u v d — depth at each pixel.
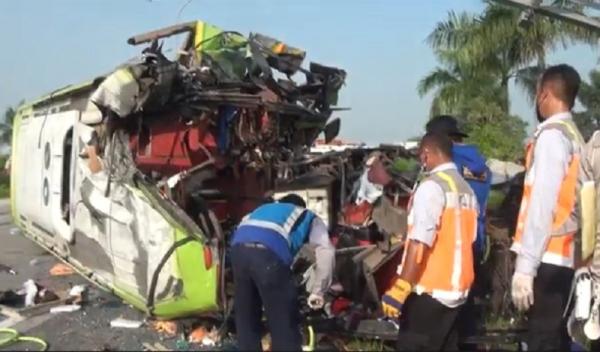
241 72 7.77
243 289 5.29
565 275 4.55
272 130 7.97
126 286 7.23
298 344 5.25
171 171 7.56
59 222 9.20
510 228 6.92
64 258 9.48
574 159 4.50
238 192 8.23
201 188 7.72
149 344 6.51
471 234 4.92
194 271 6.16
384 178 7.43
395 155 8.37
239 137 7.80
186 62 7.80
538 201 4.38
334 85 8.53
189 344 6.48
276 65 8.15
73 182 8.50
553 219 4.44
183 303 6.30
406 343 4.94
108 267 7.67
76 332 6.97
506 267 6.65
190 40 7.88
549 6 9.00
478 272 5.84
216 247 6.13
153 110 7.33
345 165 8.11
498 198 7.16
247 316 5.33
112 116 7.42
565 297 4.63
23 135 12.07
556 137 4.43
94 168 7.84
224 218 8.16
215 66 7.56
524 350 5.75
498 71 23.02
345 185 7.95
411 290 4.84
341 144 9.62
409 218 4.91
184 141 7.59
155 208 6.60
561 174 4.40
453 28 23.48
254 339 5.34
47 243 10.57
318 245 5.56
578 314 4.89
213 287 6.06
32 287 8.32
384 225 6.96
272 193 7.96
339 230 7.59
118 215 7.22
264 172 8.27
